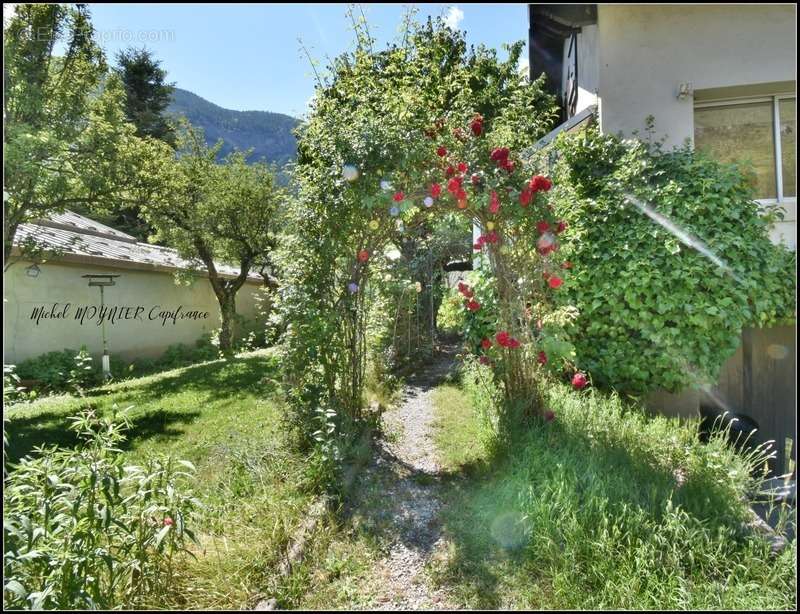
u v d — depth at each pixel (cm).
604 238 421
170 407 573
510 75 768
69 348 910
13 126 567
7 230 615
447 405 520
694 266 387
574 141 471
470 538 256
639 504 247
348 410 415
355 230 389
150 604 201
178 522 205
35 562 179
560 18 525
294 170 423
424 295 929
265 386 623
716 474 280
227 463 347
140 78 2095
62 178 630
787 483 285
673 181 410
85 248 834
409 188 346
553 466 288
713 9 487
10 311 807
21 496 190
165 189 904
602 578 209
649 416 399
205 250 1147
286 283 401
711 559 213
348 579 230
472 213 357
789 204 498
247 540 245
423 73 426
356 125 347
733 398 497
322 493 305
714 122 521
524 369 375
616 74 510
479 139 342
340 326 404
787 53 477
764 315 391
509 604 208
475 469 342
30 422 522
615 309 408
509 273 367
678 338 389
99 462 204
